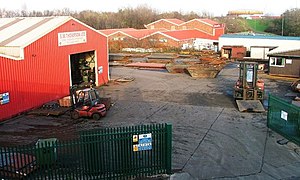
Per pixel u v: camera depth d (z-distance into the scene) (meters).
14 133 20.44
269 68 42.28
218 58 58.44
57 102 27.11
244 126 21.36
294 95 30.56
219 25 88.19
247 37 62.38
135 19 126.56
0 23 33.34
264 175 14.45
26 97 25.69
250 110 24.94
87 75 36.81
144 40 76.69
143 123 22.20
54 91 29.36
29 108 26.06
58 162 13.66
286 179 14.09
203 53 66.44
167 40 75.12
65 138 19.38
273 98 20.30
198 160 15.98
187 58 60.31
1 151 13.13
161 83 37.47
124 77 41.56
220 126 21.41
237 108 26.08
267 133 19.95
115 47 74.75
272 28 117.94
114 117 23.75
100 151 13.63
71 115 23.39
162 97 30.17
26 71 25.61
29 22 31.78
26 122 22.78
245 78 27.92
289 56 40.44
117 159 13.86
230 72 45.62
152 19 128.88
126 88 34.75
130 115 24.22
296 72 40.62
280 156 16.48
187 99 29.31
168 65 47.28
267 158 16.25
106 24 121.50
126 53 70.00
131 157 13.93
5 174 13.26
